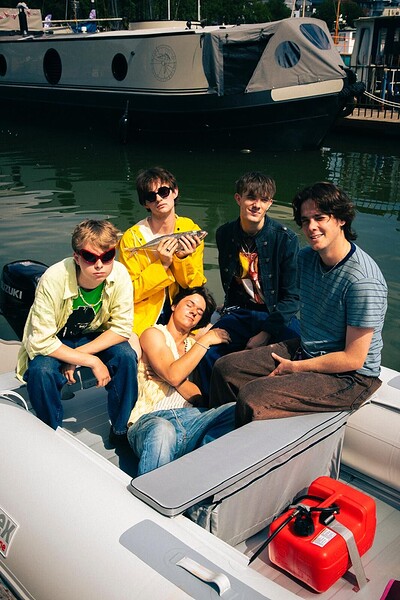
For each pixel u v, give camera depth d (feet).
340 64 43.80
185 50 42.19
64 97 51.39
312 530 6.79
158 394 9.45
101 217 27.84
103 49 46.73
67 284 8.32
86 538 6.37
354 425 8.79
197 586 5.67
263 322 10.34
